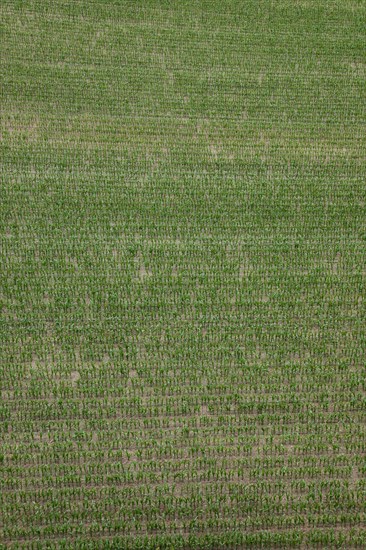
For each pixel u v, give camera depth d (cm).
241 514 1719
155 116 3388
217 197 2822
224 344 2153
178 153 3098
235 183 2916
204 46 3928
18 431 1877
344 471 1816
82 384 2003
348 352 2175
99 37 3881
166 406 1933
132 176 2917
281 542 1669
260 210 2770
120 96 3475
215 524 1688
